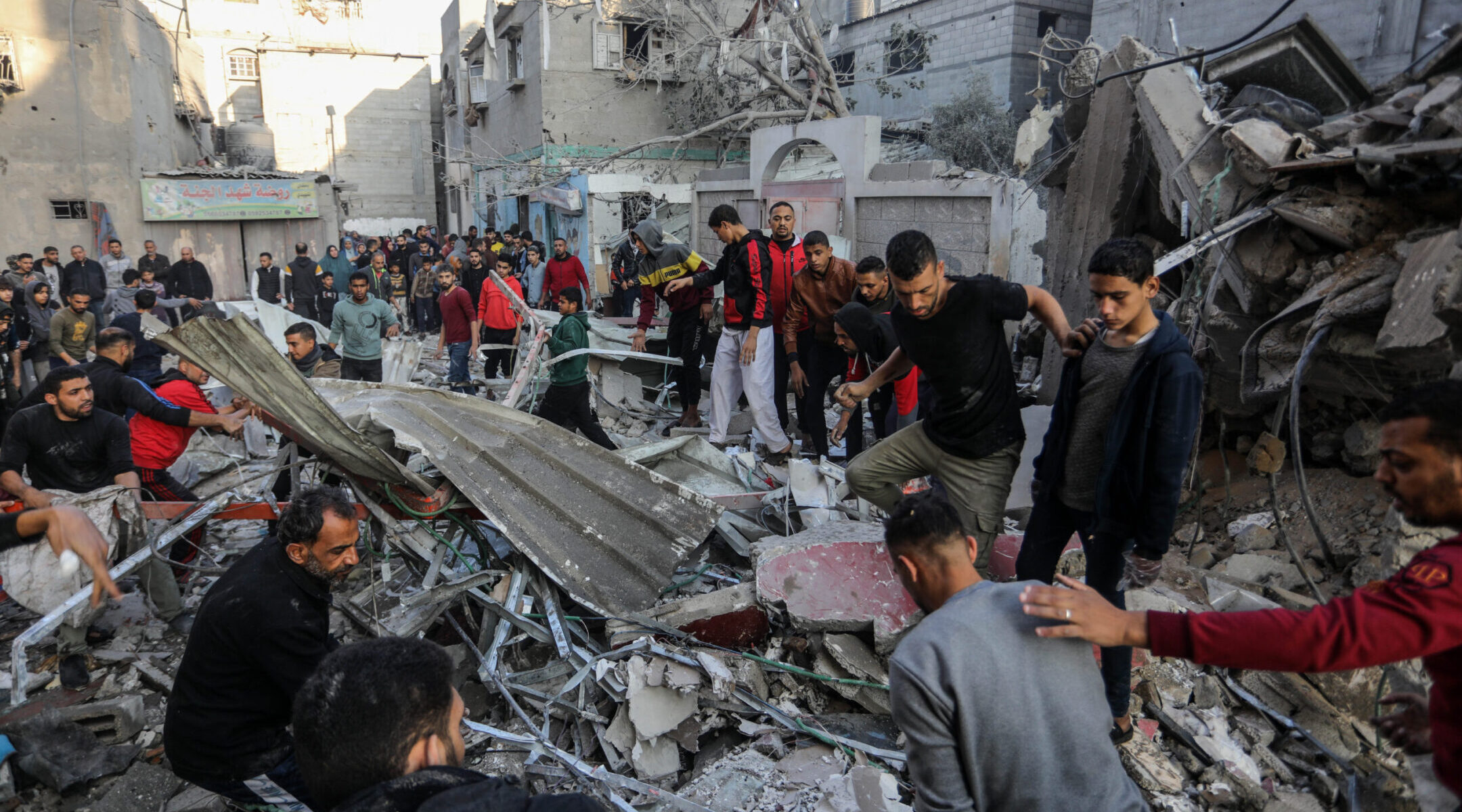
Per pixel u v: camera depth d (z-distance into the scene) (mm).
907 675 1801
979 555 3566
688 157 20406
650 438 7559
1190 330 4668
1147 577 2809
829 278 5988
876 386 3803
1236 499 4641
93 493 4035
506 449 4582
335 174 31719
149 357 7668
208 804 3227
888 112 20484
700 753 3459
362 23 31625
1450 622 1504
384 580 4438
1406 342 3240
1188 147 5000
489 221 25547
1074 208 6547
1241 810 2996
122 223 16953
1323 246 4102
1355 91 5762
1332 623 1563
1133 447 2783
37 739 3420
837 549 4074
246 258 18562
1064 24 17672
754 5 16328
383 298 15344
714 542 5191
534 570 4082
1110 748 1820
